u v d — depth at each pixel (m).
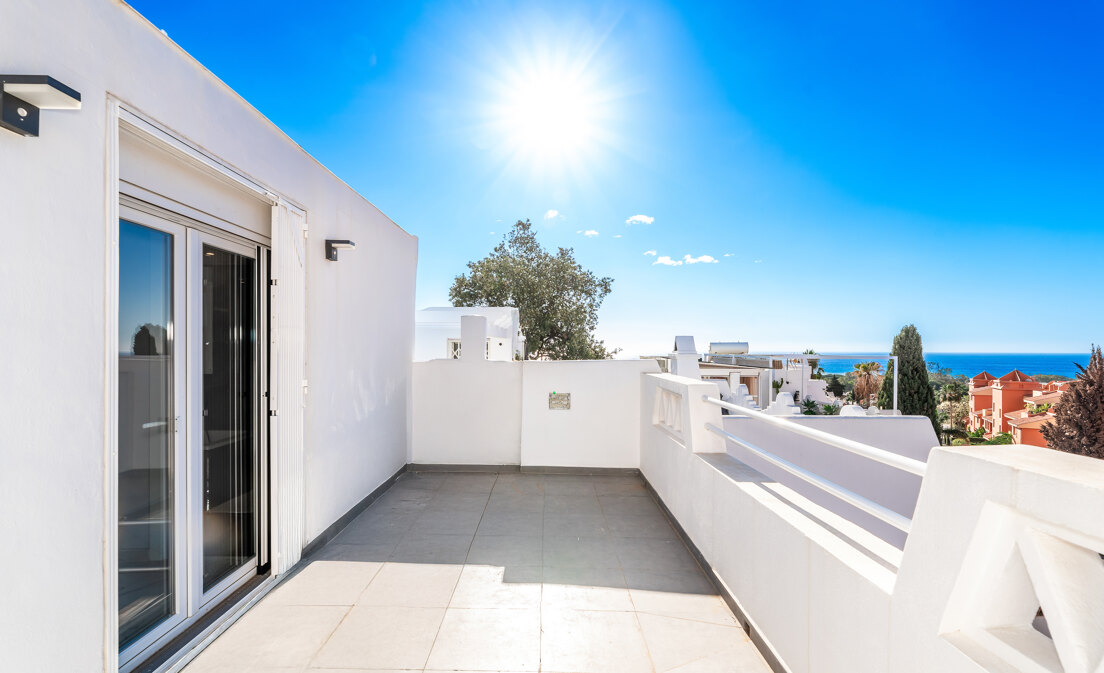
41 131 1.58
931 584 1.33
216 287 2.91
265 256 3.35
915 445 6.02
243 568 3.13
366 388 4.77
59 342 1.65
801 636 2.06
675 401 4.45
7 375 1.48
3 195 1.47
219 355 2.94
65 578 1.67
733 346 11.63
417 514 4.65
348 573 3.37
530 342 25.16
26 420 1.54
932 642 1.31
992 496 1.14
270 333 3.36
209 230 2.79
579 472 6.18
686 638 2.60
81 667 1.73
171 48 2.21
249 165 2.87
